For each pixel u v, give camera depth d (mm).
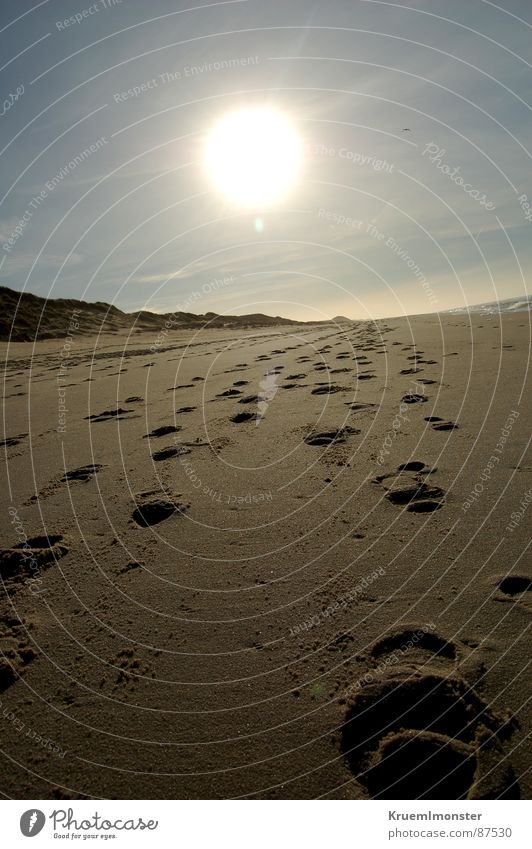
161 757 1857
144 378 9945
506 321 13047
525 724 1816
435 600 2471
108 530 3477
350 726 1888
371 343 11680
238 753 1841
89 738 1953
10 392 10062
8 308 27188
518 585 2510
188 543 3223
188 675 2195
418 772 1720
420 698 1956
